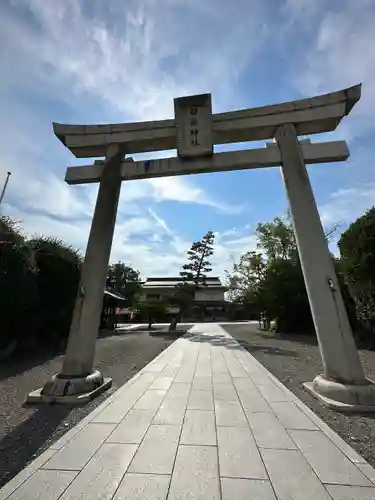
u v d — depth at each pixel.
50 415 4.23
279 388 5.50
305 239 5.64
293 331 18.81
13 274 8.77
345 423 3.87
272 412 4.19
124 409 4.33
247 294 22.48
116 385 5.91
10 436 3.51
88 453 3.01
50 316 10.87
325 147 6.12
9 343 9.56
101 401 4.81
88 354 5.51
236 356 9.37
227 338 15.30
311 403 4.69
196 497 2.32
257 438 3.35
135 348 11.66
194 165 6.42
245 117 6.34
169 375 6.62
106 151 6.74
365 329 12.20
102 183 6.48
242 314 38.72
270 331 20.14
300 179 5.90
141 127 6.64
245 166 6.36
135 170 6.58
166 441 3.27
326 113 6.06
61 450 3.07
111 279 36.25
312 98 6.17
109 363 8.39
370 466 2.77
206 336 16.47
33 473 2.65
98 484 2.49
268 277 18.91
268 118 6.28
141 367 7.76
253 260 21.70
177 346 11.95
